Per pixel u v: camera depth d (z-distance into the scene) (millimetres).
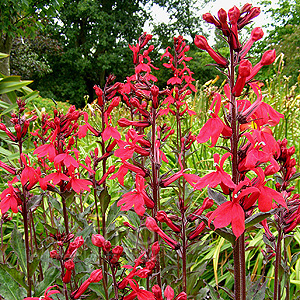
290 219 1543
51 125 1879
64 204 1878
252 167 1161
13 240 1788
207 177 1281
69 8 23484
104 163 2006
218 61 1294
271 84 4590
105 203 1875
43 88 23484
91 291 1630
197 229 1501
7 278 1624
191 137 2951
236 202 1174
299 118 5691
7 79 4125
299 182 2912
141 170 1740
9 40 7410
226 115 1308
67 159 1734
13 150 4461
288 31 22875
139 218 2184
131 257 1892
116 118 5863
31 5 6887
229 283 2504
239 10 1215
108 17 23531
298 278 2283
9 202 1653
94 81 26844
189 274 1806
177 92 3145
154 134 1683
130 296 1359
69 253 1387
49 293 1342
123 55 24562
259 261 2527
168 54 3236
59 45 20953
